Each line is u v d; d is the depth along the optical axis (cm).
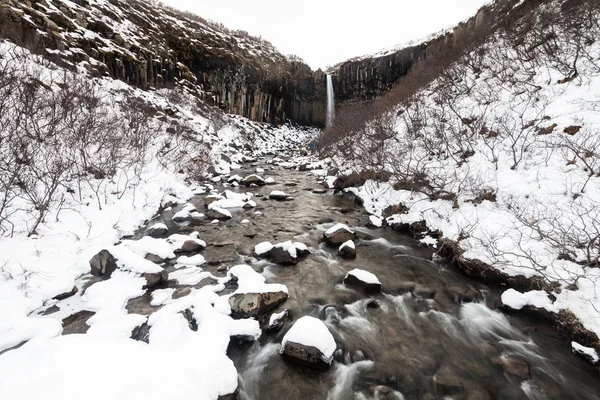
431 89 1378
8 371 219
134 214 699
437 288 479
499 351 345
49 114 704
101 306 370
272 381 294
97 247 514
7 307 339
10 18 1048
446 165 811
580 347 327
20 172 543
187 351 282
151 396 207
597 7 848
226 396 254
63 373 218
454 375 308
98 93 1058
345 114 1784
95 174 744
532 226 464
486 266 484
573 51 790
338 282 491
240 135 2125
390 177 910
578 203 462
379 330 379
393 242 659
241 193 1031
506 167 645
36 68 905
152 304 387
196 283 449
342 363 321
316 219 802
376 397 279
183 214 751
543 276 412
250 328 341
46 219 532
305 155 2112
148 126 1077
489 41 1321
